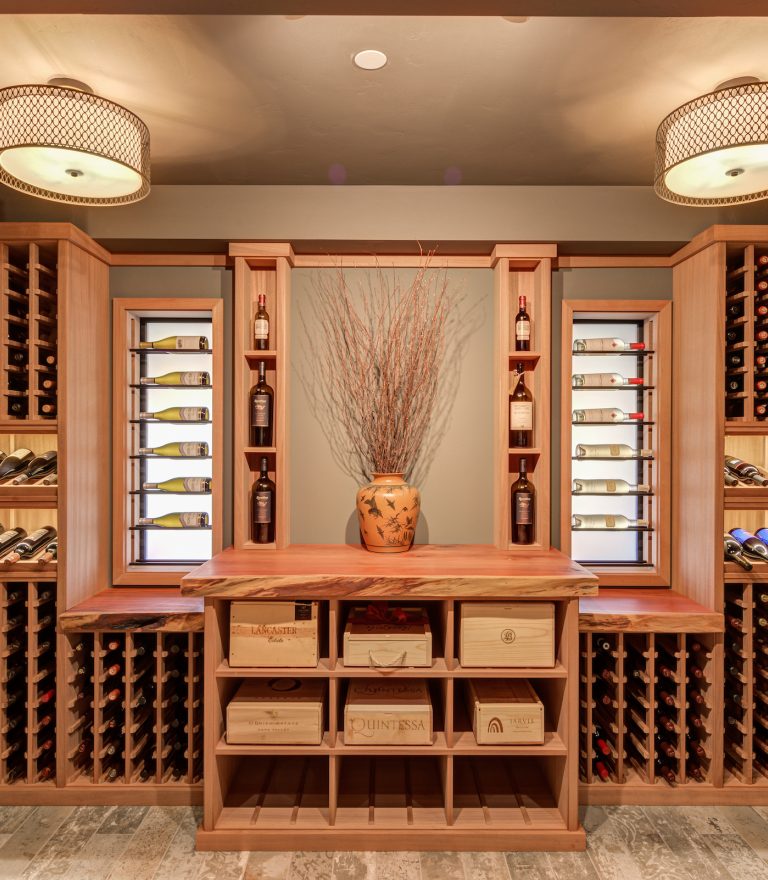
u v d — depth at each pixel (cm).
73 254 205
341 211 217
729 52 145
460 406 238
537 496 229
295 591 176
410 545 219
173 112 172
